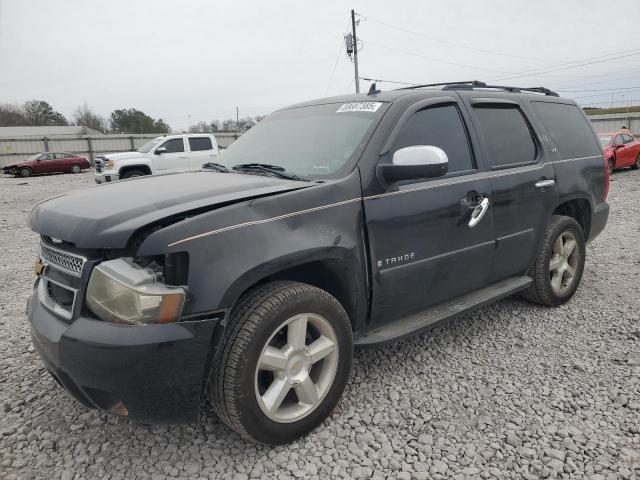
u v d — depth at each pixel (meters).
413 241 3.04
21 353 3.68
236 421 2.35
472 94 3.75
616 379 3.16
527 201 3.84
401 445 2.56
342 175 2.83
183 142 17.34
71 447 2.58
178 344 2.13
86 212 2.39
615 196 11.55
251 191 2.54
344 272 2.75
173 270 2.19
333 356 2.67
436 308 3.42
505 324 4.06
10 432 2.72
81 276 2.26
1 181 23.83
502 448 2.53
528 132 4.12
